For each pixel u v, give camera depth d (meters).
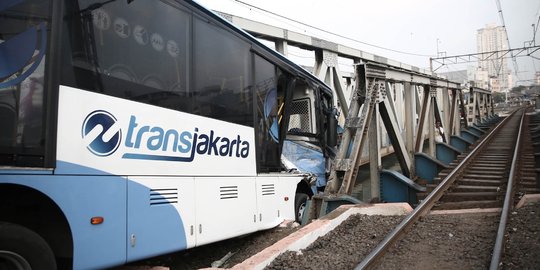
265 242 6.79
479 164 15.59
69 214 3.88
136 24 4.78
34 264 3.59
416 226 7.45
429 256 5.81
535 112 58.94
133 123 4.59
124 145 4.46
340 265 5.38
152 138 4.81
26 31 3.73
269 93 7.55
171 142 5.07
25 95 3.68
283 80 8.33
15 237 3.49
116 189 4.33
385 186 12.11
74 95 4.02
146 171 4.70
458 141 22.61
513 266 5.14
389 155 22.11
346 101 19.53
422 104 16.78
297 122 9.49
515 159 14.11
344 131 10.73
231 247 6.79
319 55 18.17
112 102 4.38
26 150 3.64
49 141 3.79
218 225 5.73
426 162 15.23
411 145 15.16
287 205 7.72
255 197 6.67
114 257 4.24
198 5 5.76
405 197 11.83
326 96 11.09
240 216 6.22
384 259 5.73
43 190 3.70
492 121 42.94
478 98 38.41
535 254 5.45
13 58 3.63
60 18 3.97
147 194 4.68
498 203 8.98
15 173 3.52
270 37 15.19
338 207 8.40
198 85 5.64
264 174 7.06
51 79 3.85
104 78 4.33
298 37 16.38
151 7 5.00
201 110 5.64
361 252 5.99
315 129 10.12
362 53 22.11
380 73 11.99
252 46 7.06
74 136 3.98
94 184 4.12
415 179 14.39
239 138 6.42
